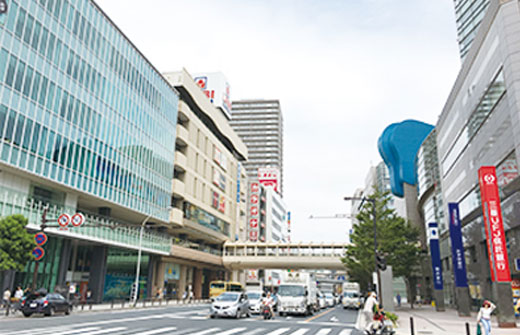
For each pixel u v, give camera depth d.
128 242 43.59
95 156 39.66
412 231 46.22
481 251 36.50
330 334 16.95
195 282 69.25
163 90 55.31
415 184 71.44
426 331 18.98
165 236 52.19
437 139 54.06
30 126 31.72
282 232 127.19
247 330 17.61
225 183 77.19
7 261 25.05
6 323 18.11
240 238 89.56
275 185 131.88
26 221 27.14
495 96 31.14
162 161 53.31
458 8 78.00
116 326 17.91
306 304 29.45
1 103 29.09
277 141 155.75
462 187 42.03
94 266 41.47
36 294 22.95
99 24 41.84
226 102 89.81
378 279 25.88
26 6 32.09
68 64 36.75
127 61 46.81
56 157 34.34
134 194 46.03
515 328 20.94
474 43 35.66
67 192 37.16
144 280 51.06
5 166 29.55
